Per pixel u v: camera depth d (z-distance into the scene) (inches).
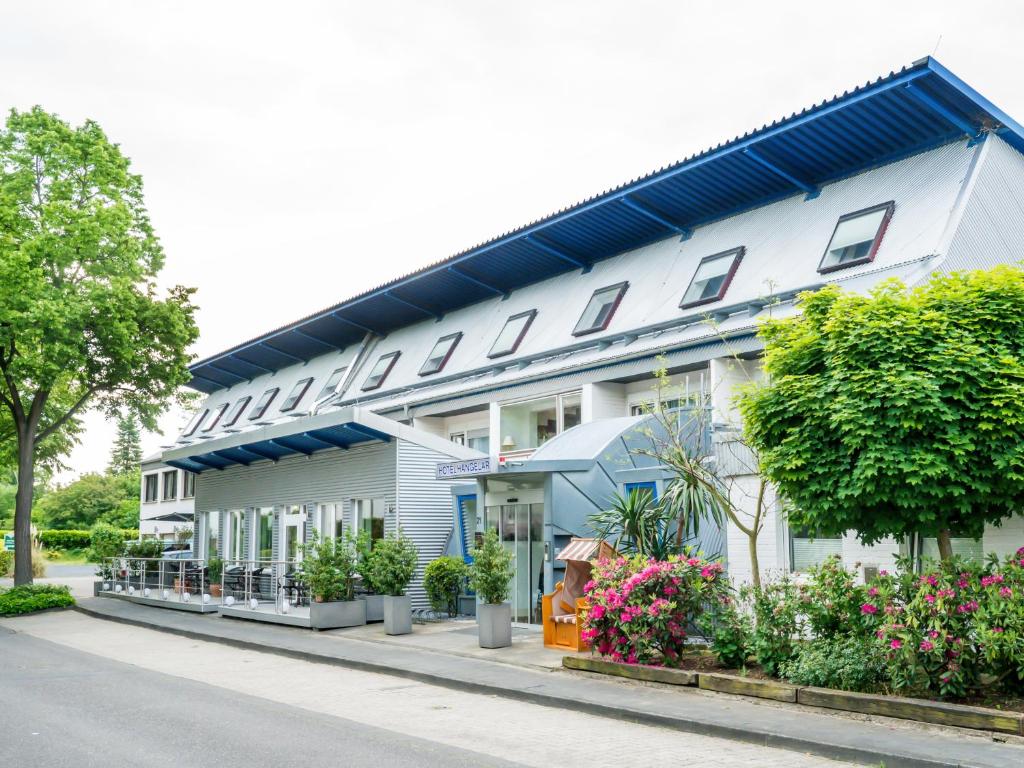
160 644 716.7
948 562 378.6
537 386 930.1
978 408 363.6
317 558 766.5
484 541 613.0
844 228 736.3
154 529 1952.5
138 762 322.3
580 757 325.4
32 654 657.0
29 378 1074.7
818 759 318.3
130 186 1110.4
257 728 381.4
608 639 499.8
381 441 872.9
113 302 1026.7
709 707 396.2
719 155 799.7
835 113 726.5
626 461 677.9
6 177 1043.3
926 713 347.3
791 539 556.1
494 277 1109.1
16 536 1071.6
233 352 1541.6
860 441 375.6
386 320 1299.2
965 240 655.8
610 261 991.0
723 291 782.5
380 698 458.3
